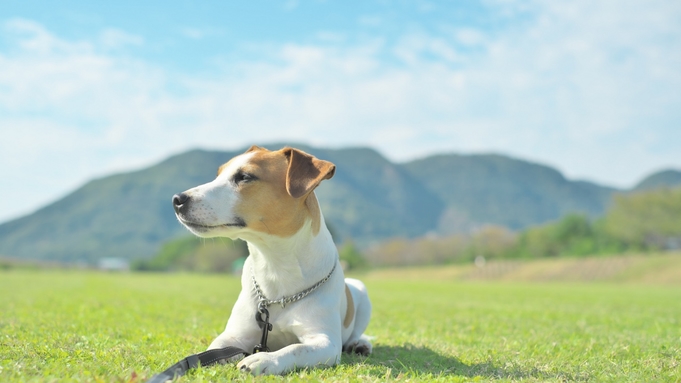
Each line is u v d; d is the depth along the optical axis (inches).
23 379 137.6
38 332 245.3
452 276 2509.8
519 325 347.9
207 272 3265.3
